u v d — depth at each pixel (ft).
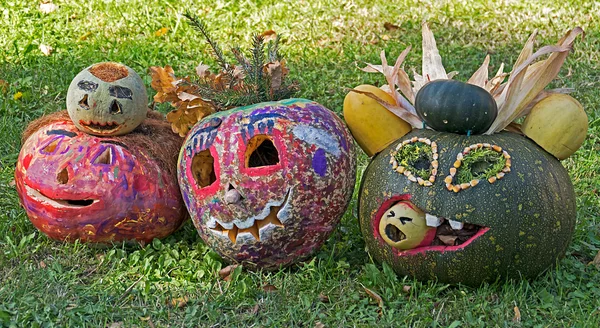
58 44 10.30
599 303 5.90
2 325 5.71
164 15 11.32
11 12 11.03
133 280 6.22
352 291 6.06
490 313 5.82
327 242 6.59
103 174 6.25
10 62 9.76
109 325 5.79
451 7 11.84
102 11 11.27
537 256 5.82
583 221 6.86
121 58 9.88
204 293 6.07
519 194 5.69
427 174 5.77
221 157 5.93
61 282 6.15
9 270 6.30
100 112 6.23
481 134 5.91
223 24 11.06
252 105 6.09
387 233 5.91
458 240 5.85
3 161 7.92
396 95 6.15
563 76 9.52
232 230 6.05
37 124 6.65
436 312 5.87
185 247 6.56
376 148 6.16
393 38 10.81
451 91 5.84
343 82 9.41
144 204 6.31
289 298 6.00
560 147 5.91
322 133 5.97
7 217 6.93
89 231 6.35
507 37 10.82
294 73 9.57
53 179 6.24
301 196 5.92
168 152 6.45
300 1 11.85
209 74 6.38
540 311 5.86
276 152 6.26
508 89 5.99
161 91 6.39
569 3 11.77
